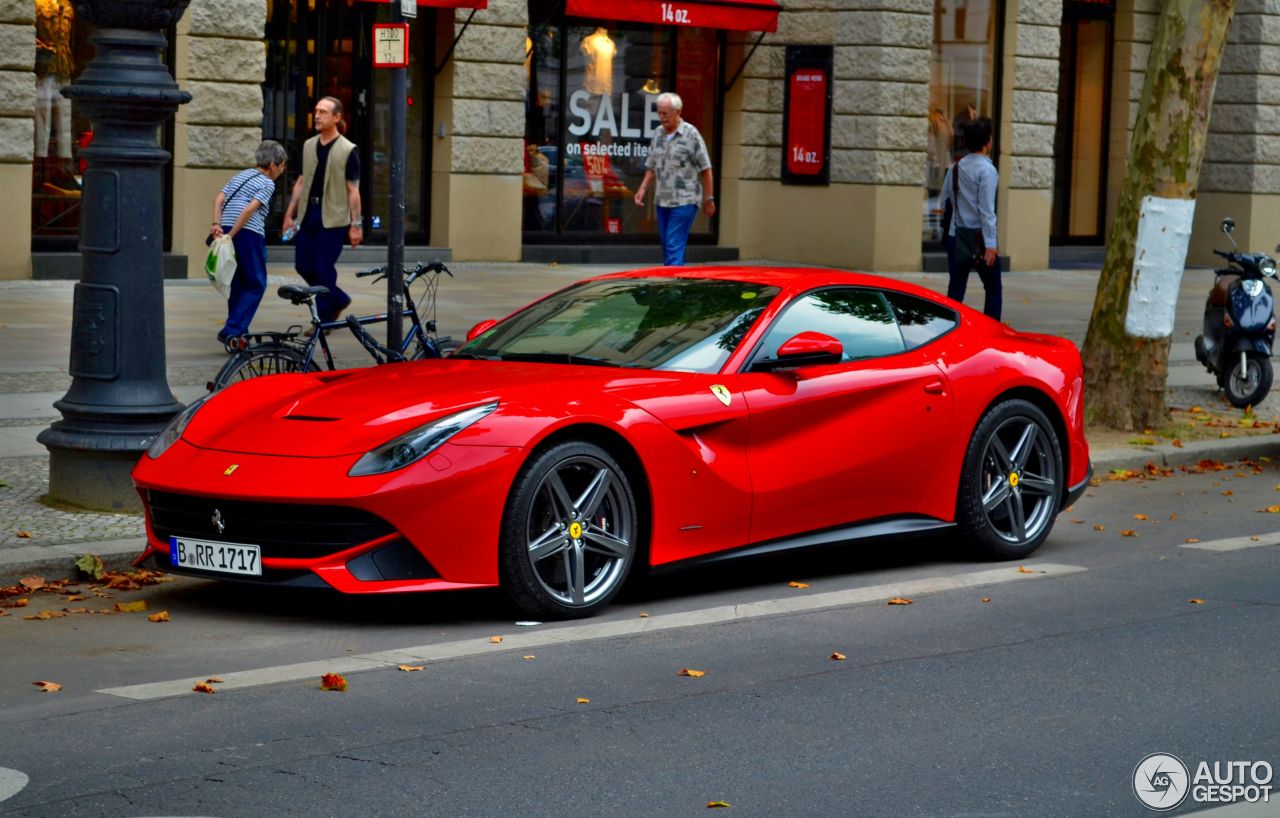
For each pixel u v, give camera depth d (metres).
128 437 8.83
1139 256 13.17
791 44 26.77
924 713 5.93
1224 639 7.12
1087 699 6.14
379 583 6.85
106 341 8.87
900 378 8.33
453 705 5.93
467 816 4.77
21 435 10.96
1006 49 28.16
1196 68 13.00
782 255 27.27
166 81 8.91
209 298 19.17
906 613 7.59
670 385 7.60
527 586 7.09
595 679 6.33
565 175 25.69
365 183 23.78
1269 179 31.61
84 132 20.73
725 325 8.09
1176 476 11.94
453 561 6.92
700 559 7.62
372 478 6.80
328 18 23.19
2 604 7.43
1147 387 13.21
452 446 6.92
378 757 5.30
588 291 8.73
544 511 7.20
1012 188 28.41
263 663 6.51
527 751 5.40
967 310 9.11
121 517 8.77
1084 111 30.94
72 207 20.72
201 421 7.55
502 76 24.20
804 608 7.64
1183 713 5.98
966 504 8.63
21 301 18.23
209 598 7.70
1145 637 7.14
